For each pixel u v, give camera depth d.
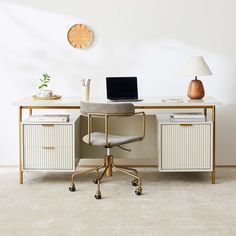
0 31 4.61
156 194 3.70
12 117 4.68
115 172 4.47
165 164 4.02
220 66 4.61
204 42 4.59
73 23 4.60
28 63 4.64
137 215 3.19
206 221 3.06
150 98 4.36
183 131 3.99
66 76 4.66
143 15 4.58
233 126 4.67
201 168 4.02
